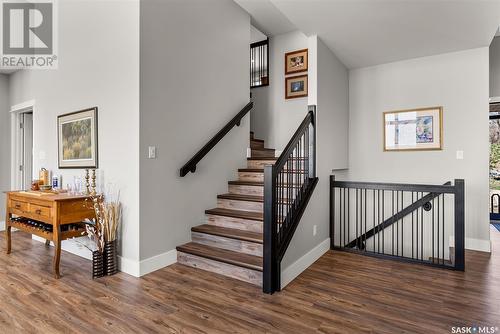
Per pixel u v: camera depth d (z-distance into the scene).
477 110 3.81
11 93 4.86
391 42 3.65
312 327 2.01
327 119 3.83
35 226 3.19
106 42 3.10
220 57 3.78
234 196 3.64
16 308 2.24
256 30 4.89
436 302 2.36
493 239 4.47
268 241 2.51
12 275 2.88
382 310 2.23
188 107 3.31
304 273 2.99
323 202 3.69
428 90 4.10
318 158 3.55
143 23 2.82
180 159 3.21
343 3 2.80
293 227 2.88
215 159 3.70
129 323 2.05
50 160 3.99
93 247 3.33
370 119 4.51
